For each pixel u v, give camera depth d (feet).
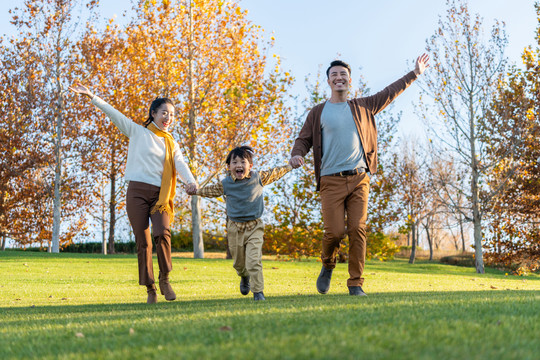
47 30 67.36
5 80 70.03
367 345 5.84
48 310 14.24
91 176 78.23
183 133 65.36
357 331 6.74
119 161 79.82
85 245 98.73
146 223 15.05
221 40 63.41
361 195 15.79
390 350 5.67
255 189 15.62
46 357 6.25
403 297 13.67
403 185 92.27
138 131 15.25
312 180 59.93
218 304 13.26
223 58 63.67
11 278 33.96
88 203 80.69
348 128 15.88
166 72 62.39
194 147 63.10
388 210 61.87
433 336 6.35
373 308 9.48
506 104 61.98
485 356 5.37
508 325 7.18
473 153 63.87
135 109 64.80
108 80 72.95
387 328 6.97
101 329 8.24
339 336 6.39
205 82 64.54
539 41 63.00
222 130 62.95
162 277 15.12
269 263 54.44
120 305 15.06
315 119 16.33
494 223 66.74
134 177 14.97
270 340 6.33
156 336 7.16
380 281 34.12
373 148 16.31
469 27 62.85
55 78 69.00
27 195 77.30
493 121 62.34
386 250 60.85
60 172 69.87
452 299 12.02
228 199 15.76
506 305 9.71
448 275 47.32
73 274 38.27
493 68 62.59
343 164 15.67
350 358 5.28
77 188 76.02
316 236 59.98
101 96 72.64
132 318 9.71
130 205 14.94
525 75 63.36
